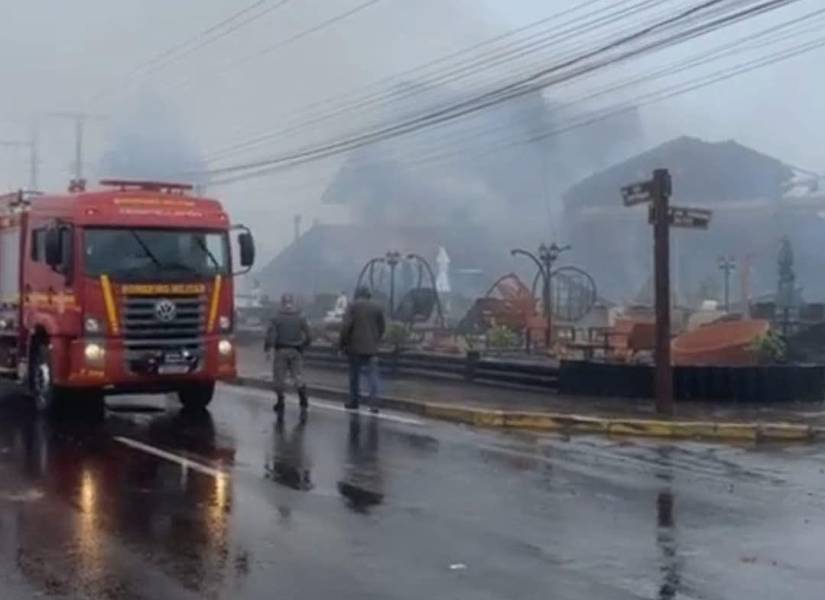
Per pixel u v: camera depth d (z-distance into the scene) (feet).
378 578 23.41
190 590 22.52
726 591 22.80
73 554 25.38
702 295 124.77
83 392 50.88
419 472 36.17
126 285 48.44
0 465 37.19
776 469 38.04
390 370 68.33
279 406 53.01
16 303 53.98
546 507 30.73
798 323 80.53
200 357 49.73
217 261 50.52
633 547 26.30
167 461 38.04
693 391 54.80
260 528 27.94
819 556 25.77
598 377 56.08
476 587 22.79
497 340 75.61
